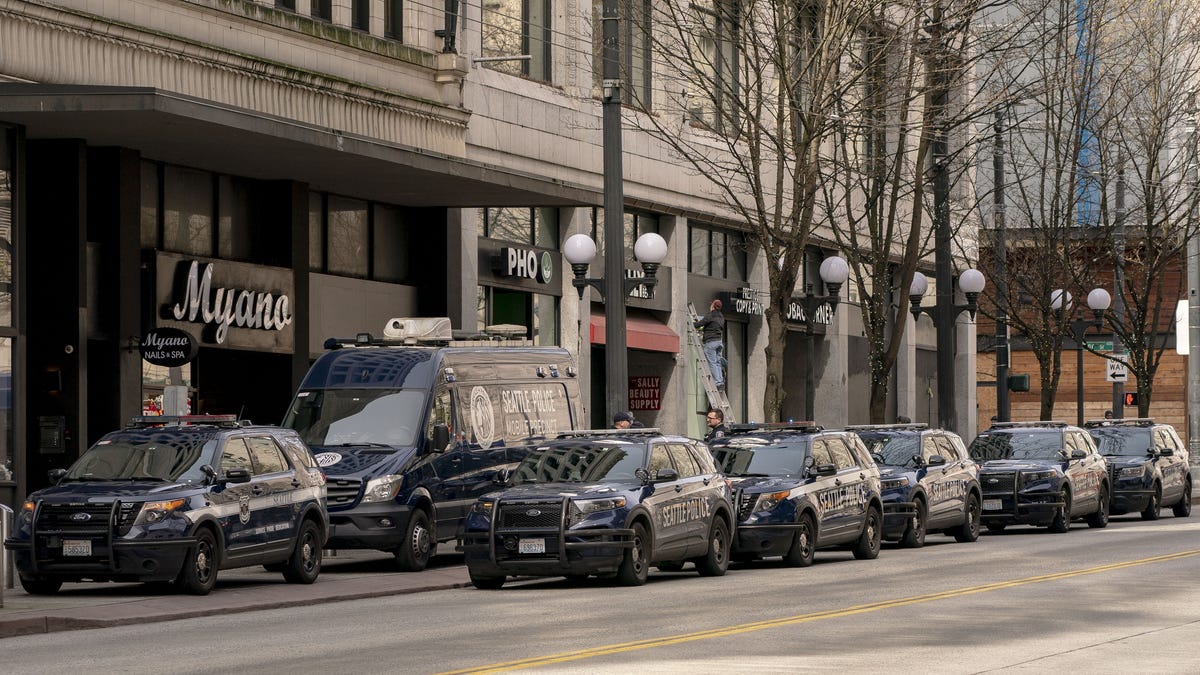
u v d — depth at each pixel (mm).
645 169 60406
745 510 36719
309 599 30109
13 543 30016
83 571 29594
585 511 31906
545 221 56906
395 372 37844
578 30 57531
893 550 43156
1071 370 109750
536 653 21109
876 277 54812
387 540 35781
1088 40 65000
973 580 32125
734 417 67938
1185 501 60438
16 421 38406
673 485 33688
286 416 37812
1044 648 21391
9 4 36094
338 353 38594
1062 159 70688
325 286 48312
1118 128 66062
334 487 35594
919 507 44062
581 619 25625
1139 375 70250
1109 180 73625
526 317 55594
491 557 32094
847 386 76188
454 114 50438
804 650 21219
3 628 25219
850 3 47812
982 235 77562
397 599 30891
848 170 53969
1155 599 27984
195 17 41406
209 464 31078
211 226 45062
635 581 32156
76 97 35531
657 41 51625
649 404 62344
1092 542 44406
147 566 29562
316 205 48594
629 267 60156
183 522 29891
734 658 20406
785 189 67688
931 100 55500
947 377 56000
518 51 54875
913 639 22391
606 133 40250
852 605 27312
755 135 49438
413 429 37031
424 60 49531
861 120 54875
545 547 31828
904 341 84312
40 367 40031
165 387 41062
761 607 27203
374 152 42594
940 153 63938
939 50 53844
